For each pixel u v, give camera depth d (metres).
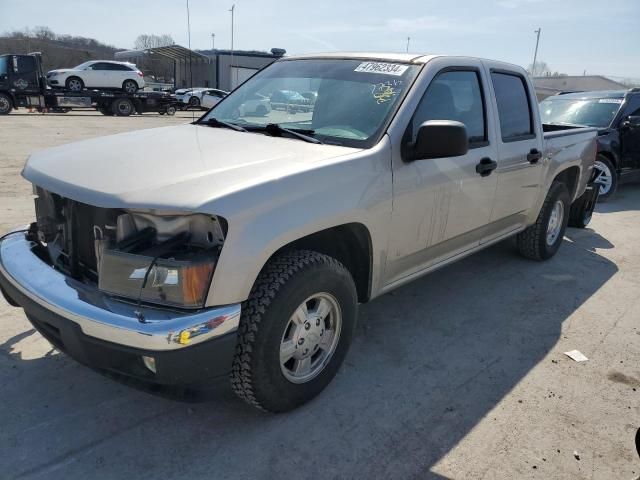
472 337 3.83
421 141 2.96
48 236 2.86
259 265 2.39
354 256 3.14
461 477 2.48
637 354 3.69
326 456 2.56
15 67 23.03
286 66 4.04
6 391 2.91
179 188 2.33
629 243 6.41
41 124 18.98
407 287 4.68
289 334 2.71
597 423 2.91
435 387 3.17
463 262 5.40
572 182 5.72
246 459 2.51
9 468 2.38
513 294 4.64
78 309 2.28
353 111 3.28
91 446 2.54
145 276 2.22
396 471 2.49
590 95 9.63
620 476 2.53
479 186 3.83
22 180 8.07
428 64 3.43
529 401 3.08
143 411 2.81
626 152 8.77
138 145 3.04
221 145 3.00
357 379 3.21
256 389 2.57
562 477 2.51
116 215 2.38
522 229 4.91
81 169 2.64
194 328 2.21
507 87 4.29
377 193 2.95
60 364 3.18
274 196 2.43
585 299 4.61
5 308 3.80
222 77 47.62
